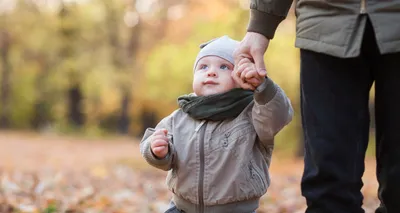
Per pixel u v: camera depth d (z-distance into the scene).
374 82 3.26
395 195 3.11
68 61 35.59
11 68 39.38
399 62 2.95
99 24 35.78
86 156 17.55
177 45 31.06
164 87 31.00
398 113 2.99
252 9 3.24
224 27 24.17
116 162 15.05
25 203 6.77
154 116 39.44
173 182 3.41
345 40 2.94
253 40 3.21
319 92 3.11
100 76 35.56
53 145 23.06
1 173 10.64
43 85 40.94
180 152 3.37
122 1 35.34
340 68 3.07
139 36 36.00
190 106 3.40
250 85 3.17
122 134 37.25
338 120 3.08
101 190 8.86
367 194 9.03
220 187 3.30
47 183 8.83
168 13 34.47
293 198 8.58
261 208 7.23
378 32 2.86
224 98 3.34
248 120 3.36
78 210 6.63
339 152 3.08
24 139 26.69
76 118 38.34
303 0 3.16
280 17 3.21
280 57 22.94
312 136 3.13
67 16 35.50
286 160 22.48
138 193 8.63
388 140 3.05
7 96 41.34
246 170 3.29
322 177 3.11
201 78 3.45
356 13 2.91
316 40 3.06
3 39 37.06
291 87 23.16
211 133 3.35
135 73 35.84
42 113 44.03
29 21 36.22
